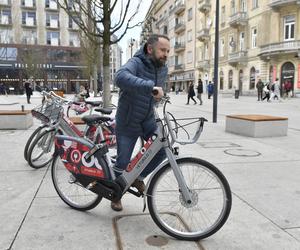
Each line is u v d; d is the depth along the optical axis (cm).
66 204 388
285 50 3244
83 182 353
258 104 2205
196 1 5334
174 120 323
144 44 330
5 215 359
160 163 341
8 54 5456
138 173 330
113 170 348
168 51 326
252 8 3772
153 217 317
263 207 379
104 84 912
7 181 475
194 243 303
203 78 5181
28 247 293
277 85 2745
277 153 649
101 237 312
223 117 1305
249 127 842
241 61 3938
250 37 3853
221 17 4503
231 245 298
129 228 330
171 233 310
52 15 5875
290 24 3303
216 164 562
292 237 311
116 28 904
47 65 5678
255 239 307
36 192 430
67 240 305
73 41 5984
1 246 294
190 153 646
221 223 304
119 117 344
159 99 298
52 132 533
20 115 958
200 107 1877
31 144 531
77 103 575
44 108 544
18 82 5488
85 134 437
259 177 491
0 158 609
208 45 4972
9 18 5709
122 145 346
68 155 359
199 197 322
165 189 331
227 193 304
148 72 326
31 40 5772
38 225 335
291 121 1195
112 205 372
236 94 3164
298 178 488
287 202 395
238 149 686
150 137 338
